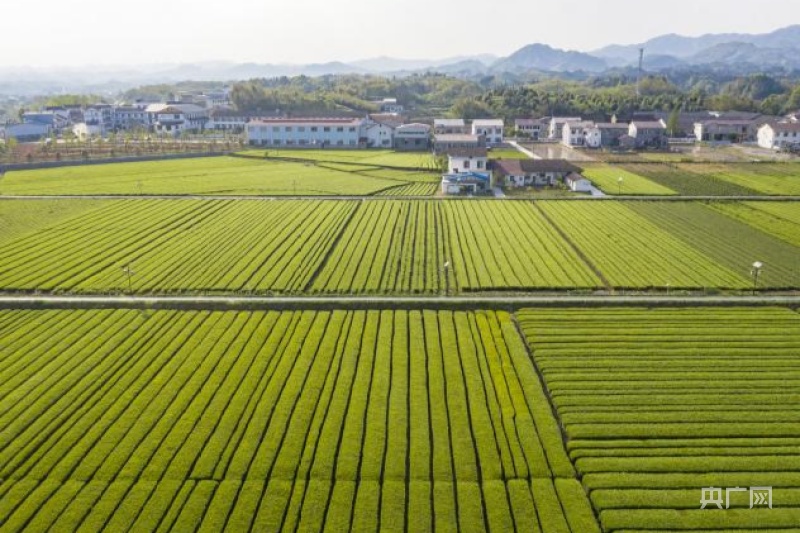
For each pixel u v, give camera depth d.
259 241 82.38
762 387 46.50
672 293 65.12
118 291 65.50
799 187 117.44
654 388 46.38
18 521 34.28
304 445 40.44
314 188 115.25
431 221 92.62
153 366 50.16
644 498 35.38
